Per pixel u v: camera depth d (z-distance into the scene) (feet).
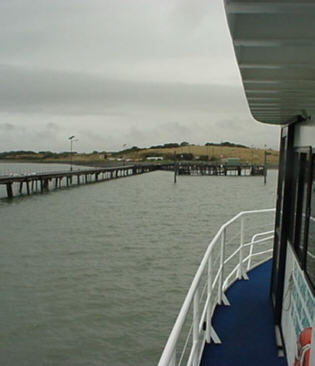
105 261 72.59
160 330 44.34
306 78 7.48
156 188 253.85
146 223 118.73
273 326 16.83
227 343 15.61
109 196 197.06
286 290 15.69
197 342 11.70
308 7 4.12
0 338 42.47
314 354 9.34
